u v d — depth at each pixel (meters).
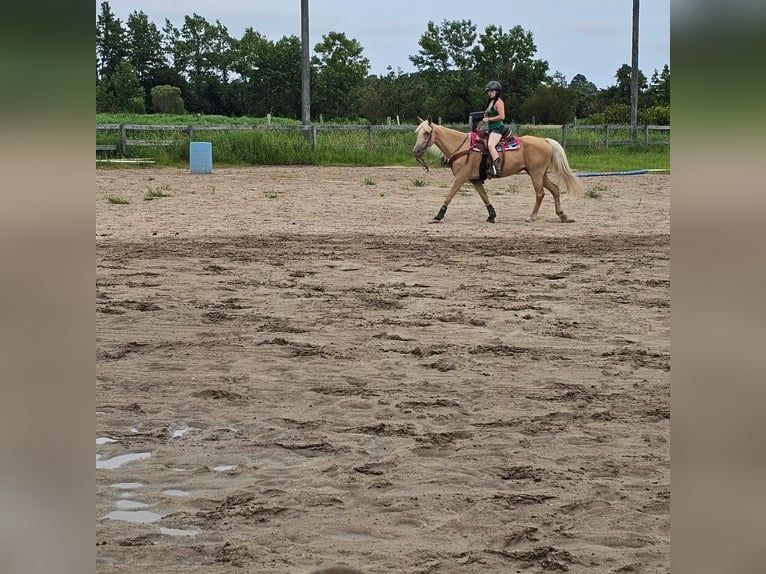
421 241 13.05
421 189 21.47
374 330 7.93
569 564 3.64
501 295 9.46
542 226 14.99
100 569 3.54
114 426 5.45
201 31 74.50
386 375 6.58
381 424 5.47
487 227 14.77
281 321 8.19
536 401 6.01
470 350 7.27
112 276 10.04
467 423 5.55
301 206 17.38
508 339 7.70
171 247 12.08
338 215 16.09
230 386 6.26
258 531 3.96
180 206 16.91
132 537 3.87
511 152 15.12
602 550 3.79
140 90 64.25
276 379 6.45
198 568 3.58
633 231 14.38
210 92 74.06
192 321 8.13
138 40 73.62
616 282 10.22
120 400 5.93
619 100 60.09
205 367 6.73
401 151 31.58
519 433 5.38
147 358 6.95
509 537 3.90
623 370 6.79
